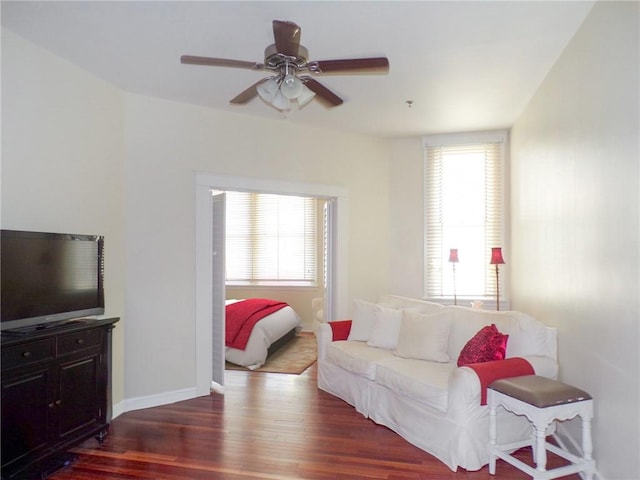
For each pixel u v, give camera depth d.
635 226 2.15
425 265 5.53
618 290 2.34
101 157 3.72
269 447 3.24
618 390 2.36
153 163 4.13
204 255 4.41
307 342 6.75
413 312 4.08
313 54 3.25
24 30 2.90
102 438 3.30
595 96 2.61
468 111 4.56
